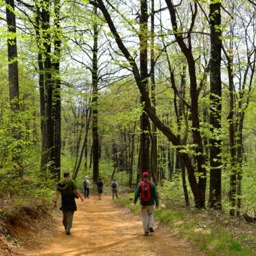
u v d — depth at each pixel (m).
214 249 7.29
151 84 16.11
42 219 10.29
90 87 21.31
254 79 15.66
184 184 15.88
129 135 45.28
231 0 15.02
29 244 7.81
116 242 8.92
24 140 11.72
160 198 17.55
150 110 12.59
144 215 9.92
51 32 12.70
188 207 13.28
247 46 14.96
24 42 18.81
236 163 13.69
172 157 42.12
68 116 50.31
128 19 12.11
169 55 15.72
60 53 16.88
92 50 22.23
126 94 18.23
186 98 18.81
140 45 11.63
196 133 13.15
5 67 25.20
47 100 21.09
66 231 9.84
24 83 25.61
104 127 34.38
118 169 53.03
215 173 13.51
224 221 9.87
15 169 10.97
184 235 8.98
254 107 12.93
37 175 13.16
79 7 14.10
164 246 8.37
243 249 6.91
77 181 33.38
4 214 8.05
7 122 11.17
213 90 13.28
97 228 11.17
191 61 11.93
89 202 22.47
